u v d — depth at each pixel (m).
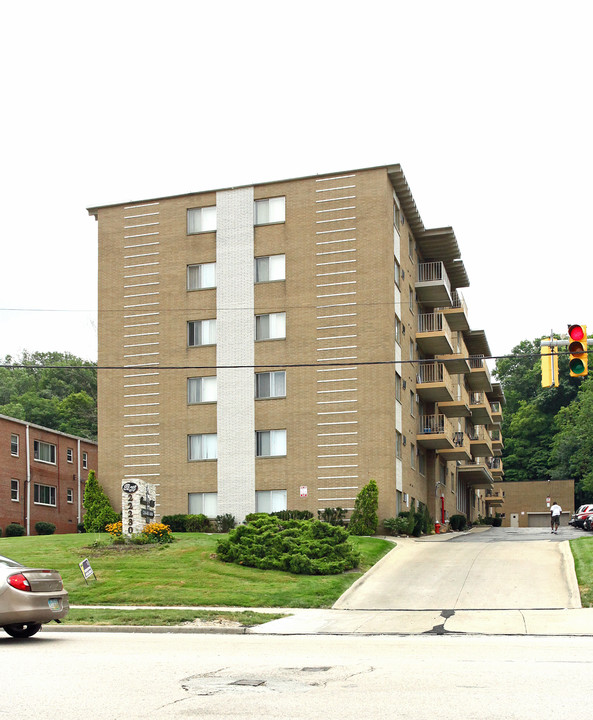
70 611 19.62
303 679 10.52
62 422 87.00
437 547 31.92
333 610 20.69
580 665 11.67
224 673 11.02
